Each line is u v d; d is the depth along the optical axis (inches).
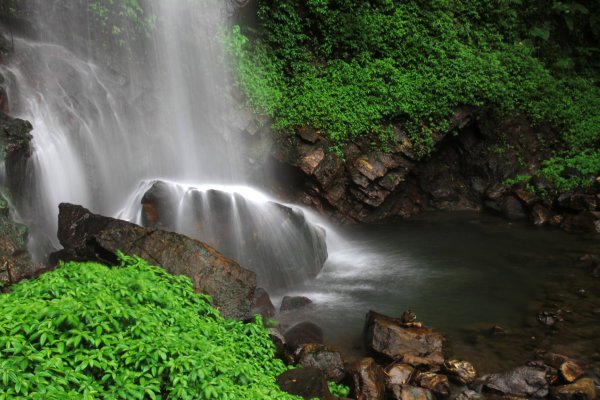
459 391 267.0
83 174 427.8
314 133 537.0
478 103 592.4
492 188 606.2
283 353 271.9
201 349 194.1
